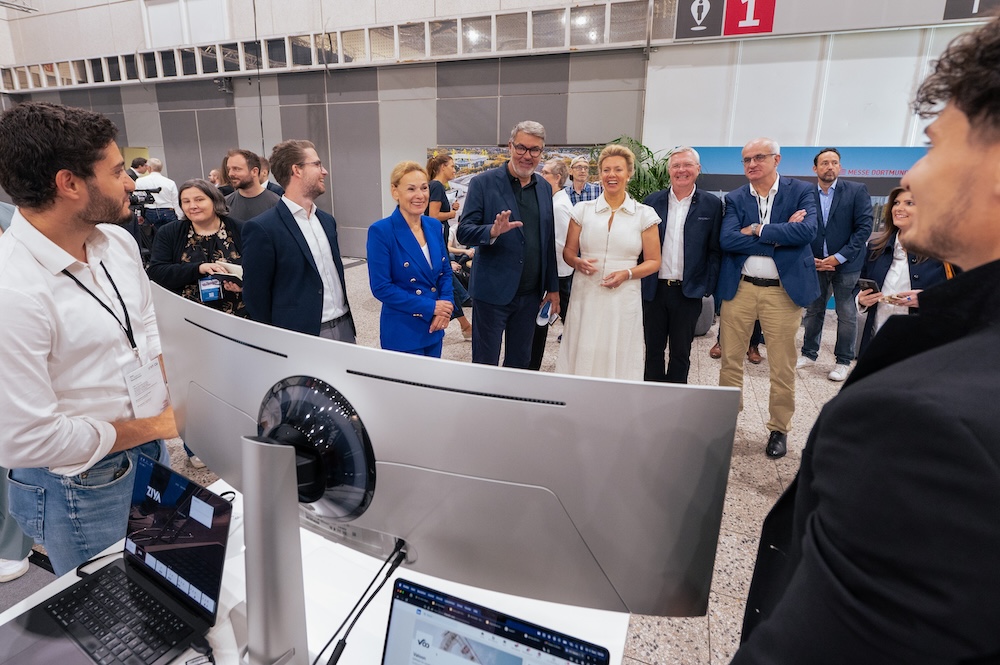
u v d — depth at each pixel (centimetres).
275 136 749
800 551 57
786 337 262
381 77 673
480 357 294
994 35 43
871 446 42
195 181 240
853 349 368
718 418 64
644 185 499
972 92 43
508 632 69
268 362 82
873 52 473
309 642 90
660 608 73
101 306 117
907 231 53
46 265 107
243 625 94
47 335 103
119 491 122
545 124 609
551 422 67
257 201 314
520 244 275
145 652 88
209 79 754
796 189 260
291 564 74
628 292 280
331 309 236
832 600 42
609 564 72
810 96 500
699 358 409
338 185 737
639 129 575
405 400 71
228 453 94
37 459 102
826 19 466
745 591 187
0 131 100
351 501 79
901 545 39
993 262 46
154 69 776
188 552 95
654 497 67
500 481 70
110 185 109
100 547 121
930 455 38
